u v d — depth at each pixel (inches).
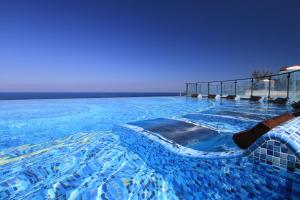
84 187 84.4
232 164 66.7
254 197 59.4
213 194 70.9
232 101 469.4
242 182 63.2
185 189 80.3
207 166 74.9
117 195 78.0
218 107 359.3
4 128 206.2
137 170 101.1
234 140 94.4
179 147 98.0
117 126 166.6
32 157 121.0
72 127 211.6
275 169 54.4
